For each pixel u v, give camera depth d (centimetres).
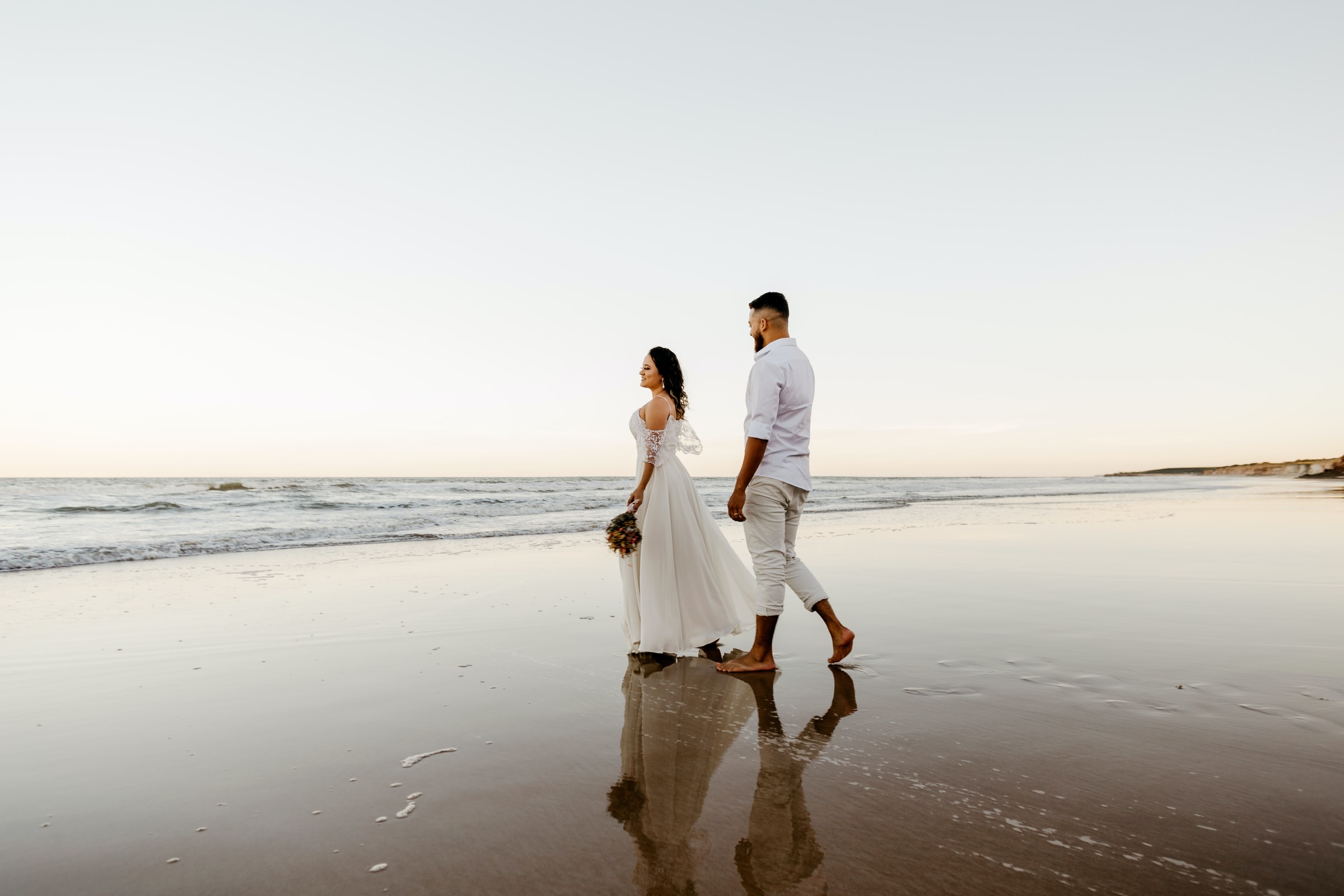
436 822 184
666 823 183
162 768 222
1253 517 1201
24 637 405
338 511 1655
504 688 312
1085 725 252
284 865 163
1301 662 336
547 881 156
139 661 355
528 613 481
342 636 412
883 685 308
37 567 705
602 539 997
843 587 559
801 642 397
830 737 245
